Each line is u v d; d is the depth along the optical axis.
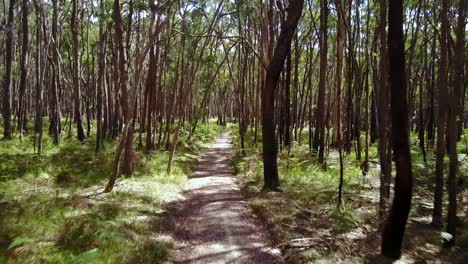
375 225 9.59
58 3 27.38
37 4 21.42
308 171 15.87
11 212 8.12
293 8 12.40
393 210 7.43
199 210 10.73
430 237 9.37
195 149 26.64
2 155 16.64
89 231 7.03
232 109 77.31
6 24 28.06
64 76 34.09
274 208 10.05
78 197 10.13
